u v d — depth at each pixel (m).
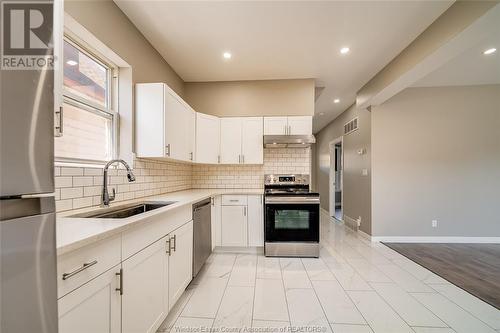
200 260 2.43
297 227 3.05
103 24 1.83
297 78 3.52
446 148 3.74
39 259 0.62
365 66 3.11
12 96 0.57
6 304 0.55
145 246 1.35
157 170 2.68
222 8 2.04
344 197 5.12
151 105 2.24
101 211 1.62
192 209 2.20
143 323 1.32
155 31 2.36
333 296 2.07
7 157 0.56
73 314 0.84
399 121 3.79
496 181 3.70
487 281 2.37
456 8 1.95
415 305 1.94
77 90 1.78
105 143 2.07
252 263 2.83
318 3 1.98
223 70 3.25
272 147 3.70
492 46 2.55
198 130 3.16
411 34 2.40
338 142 5.86
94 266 0.94
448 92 3.74
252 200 3.20
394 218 3.78
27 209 0.60
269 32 2.38
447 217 3.74
